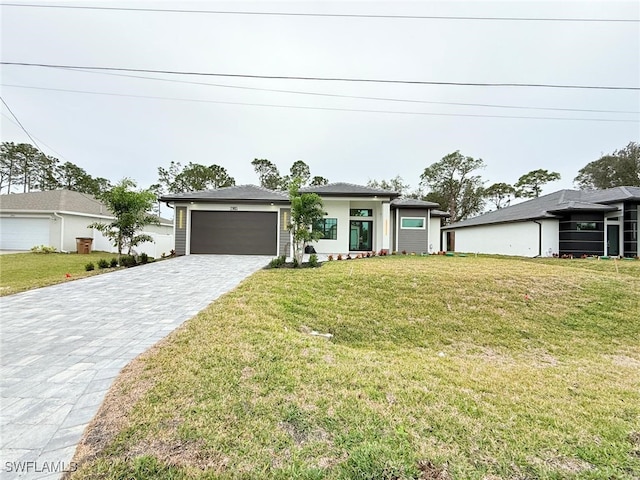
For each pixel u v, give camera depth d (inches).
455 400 122.8
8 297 265.6
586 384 156.6
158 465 76.7
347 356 159.8
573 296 303.3
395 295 296.2
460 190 1409.9
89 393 109.6
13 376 122.8
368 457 83.0
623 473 85.7
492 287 321.1
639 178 1143.6
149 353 142.6
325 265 445.4
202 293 280.5
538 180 1346.0
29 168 1280.8
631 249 649.0
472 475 80.9
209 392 110.0
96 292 284.8
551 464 88.0
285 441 88.2
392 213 711.7
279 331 180.7
